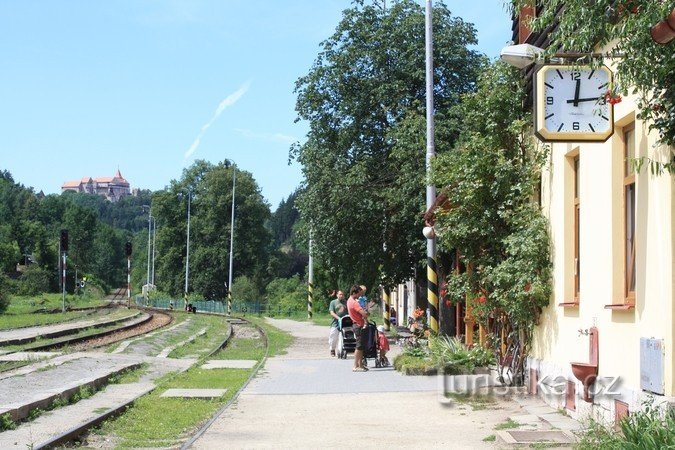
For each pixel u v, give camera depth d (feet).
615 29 25.26
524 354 48.96
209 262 359.05
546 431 34.83
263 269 366.02
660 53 24.25
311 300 212.02
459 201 52.21
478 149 50.44
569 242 42.14
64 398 44.32
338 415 41.98
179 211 370.73
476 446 33.06
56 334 104.47
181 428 38.17
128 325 135.74
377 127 111.34
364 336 67.26
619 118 32.91
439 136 99.76
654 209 29.43
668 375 27.96
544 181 46.88
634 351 31.30
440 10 110.83
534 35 46.52
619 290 33.81
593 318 36.60
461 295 54.75
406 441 34.45
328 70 112.06
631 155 33.27
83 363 64.23
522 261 46.11
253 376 61.57
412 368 61.77
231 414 42.50
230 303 252.42
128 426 38.50
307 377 60.95
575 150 40.37
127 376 59.26
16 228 413.18
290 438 35.42
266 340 109.70
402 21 109.19
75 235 535.19
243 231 362.53
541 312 46.16
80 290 353.10
